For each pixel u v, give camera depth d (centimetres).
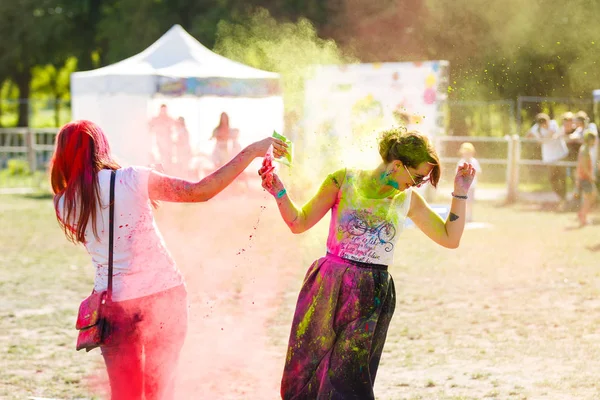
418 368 600
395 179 402
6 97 4912
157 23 2692
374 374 401
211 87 1761
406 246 1196
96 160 372
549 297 845
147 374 385
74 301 841
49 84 4822
